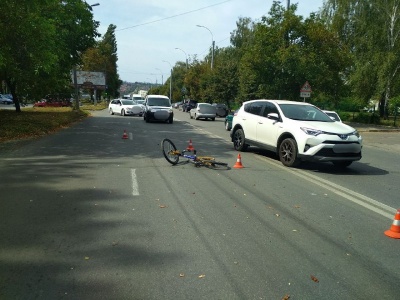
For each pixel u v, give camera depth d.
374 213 6.35
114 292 3.57
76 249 4.51
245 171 9.61
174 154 10.09
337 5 34.66
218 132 21.09
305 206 6.60
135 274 3.93
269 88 26.67
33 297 3.46
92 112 42.62
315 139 9.71
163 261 4.25
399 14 31.30
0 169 9.02
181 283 3.77
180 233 5.11
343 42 33.38
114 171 9.09
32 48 14.62
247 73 28.20
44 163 9.91
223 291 3.65
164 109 27.27
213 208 6.28
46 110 36.69
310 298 3.57
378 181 9.06
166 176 8.67
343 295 3.64
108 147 13.37
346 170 10.47
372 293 3.70
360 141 9.99
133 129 21.31
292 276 3.99
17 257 4.27
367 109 40.69
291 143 10.31
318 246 4.82
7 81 28.19
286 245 4.82
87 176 8.44
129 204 6.36
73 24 22.70
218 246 4.71
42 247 4.54
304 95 23.39
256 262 4.30
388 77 31.39
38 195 6.76
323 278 3.97
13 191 7.01
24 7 13.81
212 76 50.78
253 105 12.80
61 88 28.45
